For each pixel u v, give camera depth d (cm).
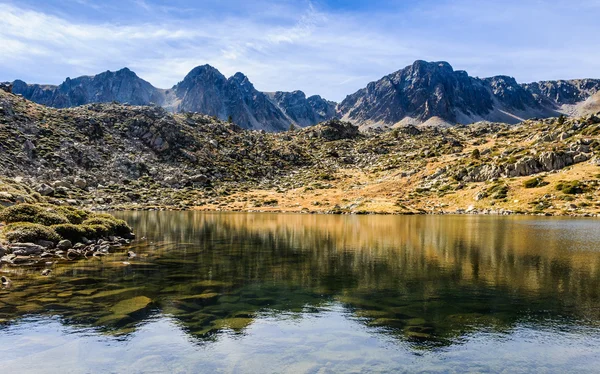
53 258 3991
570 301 2578
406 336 1962
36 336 1872
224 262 3981
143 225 8550
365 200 16250
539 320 2212
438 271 3550
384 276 3344
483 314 2309
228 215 12650
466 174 17288
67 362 1598
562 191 13512
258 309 2381
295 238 6244
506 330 2053
